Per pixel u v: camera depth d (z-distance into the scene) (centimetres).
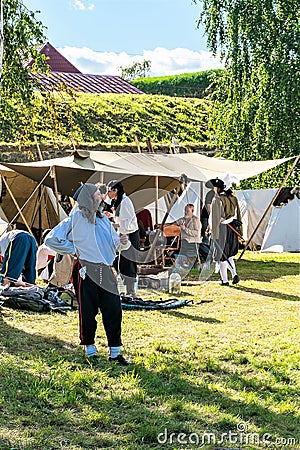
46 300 869
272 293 1072
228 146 1784
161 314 868
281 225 1727
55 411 488
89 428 463
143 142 2534
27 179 1404
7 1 1297
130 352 667
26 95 1372
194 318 852
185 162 1177
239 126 1762
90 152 1269
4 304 857
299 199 1725
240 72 1753
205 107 2994
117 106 2748
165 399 525
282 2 1692
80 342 674
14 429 451
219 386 567
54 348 662
